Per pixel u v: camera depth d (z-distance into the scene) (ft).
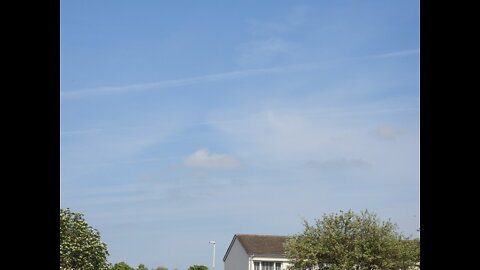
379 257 86.84
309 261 92.22
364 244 88.22
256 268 131.13
